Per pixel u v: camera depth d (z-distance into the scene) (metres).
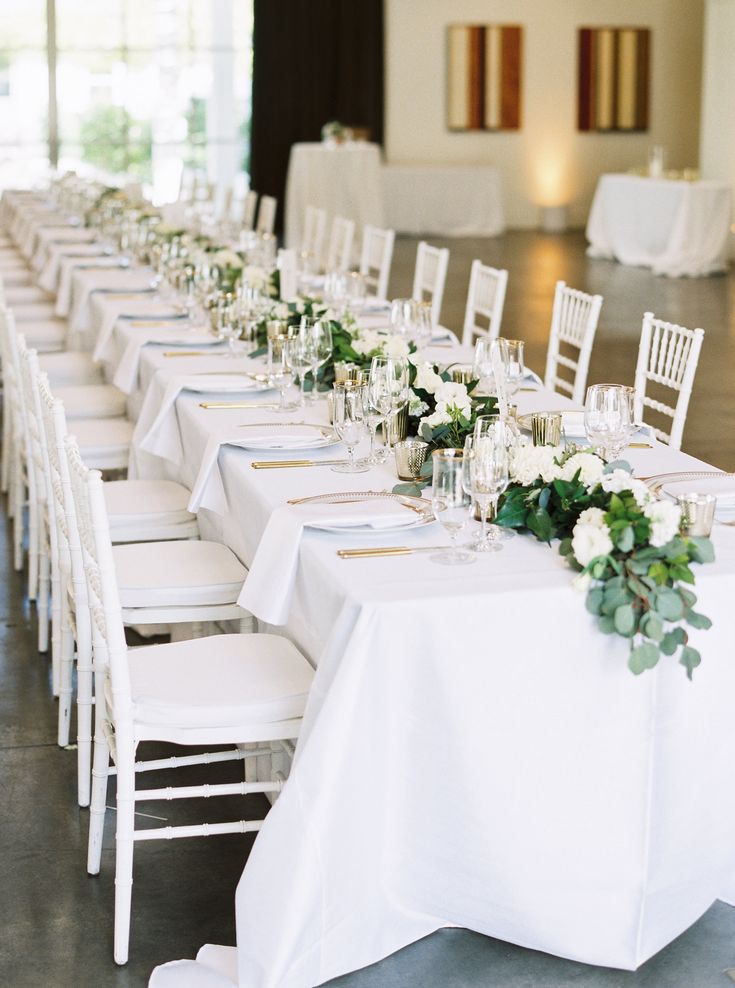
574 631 2.33
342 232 7.38
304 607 2.58
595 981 2.47
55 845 3.00
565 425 3.38
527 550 2.51
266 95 15.87
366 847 2.38
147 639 4.13
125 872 2.52
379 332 4.46
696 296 10.98
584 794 2.41
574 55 16.67
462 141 16.69
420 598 2.26
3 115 15.61
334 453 3.21
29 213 10.61
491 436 2.51
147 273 6.88
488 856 2.42
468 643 2.29
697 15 16.78
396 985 2.44
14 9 15.34
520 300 10.65
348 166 14.22
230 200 9.92
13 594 4.64
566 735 2.38
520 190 16.95
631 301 10.67
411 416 3.16
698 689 2.42
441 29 16.34
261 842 2.32
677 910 2.53
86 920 2.70
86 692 3.12
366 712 2.30
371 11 15.84
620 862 2.45
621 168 17.02
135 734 2.51
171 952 2.58
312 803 2.29
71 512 2.99
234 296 4.92
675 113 16.97
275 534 2.62
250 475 3.01
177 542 3.40
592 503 2.49
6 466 5.69
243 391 3.82
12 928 2.67
